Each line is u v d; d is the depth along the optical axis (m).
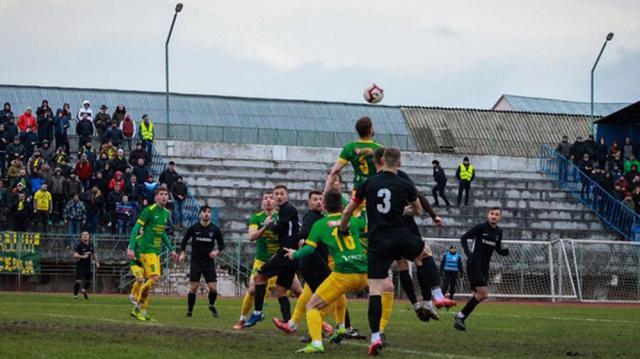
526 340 22.48
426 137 75.12
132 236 27.16
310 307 18.45
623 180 61.94
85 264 39.81
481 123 77.88
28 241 47.66
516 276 52.72
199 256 29.45
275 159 65.12
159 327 22.52
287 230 23.47
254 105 77.25
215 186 59.56
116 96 74.94
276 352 17.81
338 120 77.00
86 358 15.80
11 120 54.31
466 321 29.78
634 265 53.72
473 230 25.97
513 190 63.91
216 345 18.55
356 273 18.39
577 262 53.16
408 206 19.20
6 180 52.22
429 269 19.31
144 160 53.00
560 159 65.69
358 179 20.86
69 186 49.50
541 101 100.31
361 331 24.44
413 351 18.83
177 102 75.81
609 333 25.72
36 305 32.41
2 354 15.91
